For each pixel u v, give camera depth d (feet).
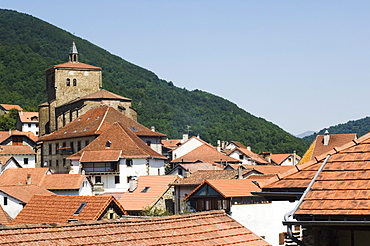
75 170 391.04
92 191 340.80
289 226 57.26
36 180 329.52
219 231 81.82
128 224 75.25
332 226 57.41
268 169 288.92
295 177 63.41
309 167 64.28
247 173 270.26
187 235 77.46
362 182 57.11
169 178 280.92
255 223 163.22
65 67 502.38
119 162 377.30
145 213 259.19
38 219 155.74
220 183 194.18
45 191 258.57
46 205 160.97
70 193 320.91
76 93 505.25
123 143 391.04
